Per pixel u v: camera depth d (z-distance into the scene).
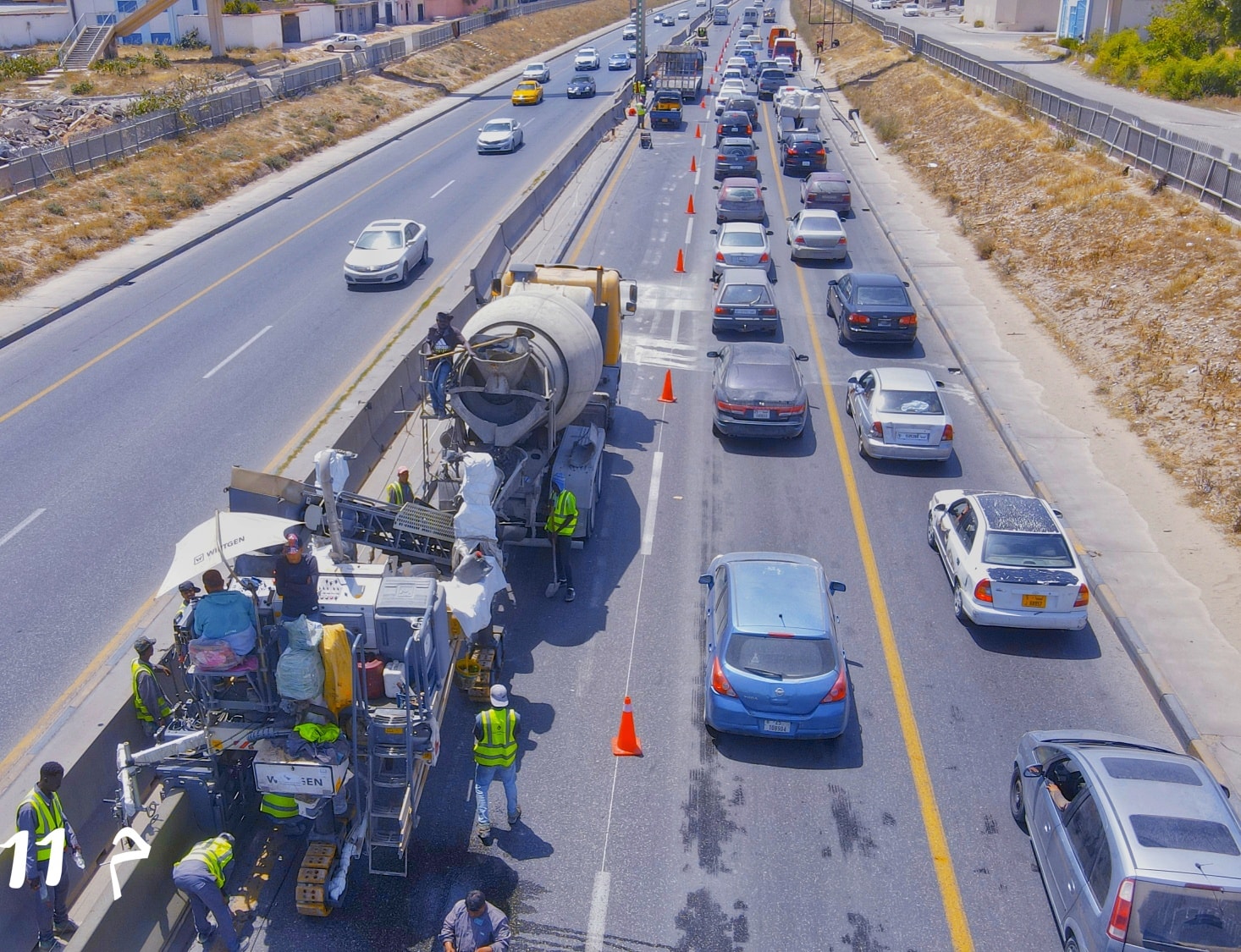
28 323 23.72
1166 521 15.84
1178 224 25.72
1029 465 17.61
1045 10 77.69
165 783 9.48
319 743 8.68
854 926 8.98
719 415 18.45
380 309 24.84
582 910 9.06
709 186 39.22
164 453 17.31
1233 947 7.55
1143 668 12.53
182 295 26.31
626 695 12.02
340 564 10.33
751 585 11.72
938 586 14.41
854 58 72.25
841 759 11.08
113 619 12.80
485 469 12.14
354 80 60.25
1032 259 28.23
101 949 7.71
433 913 8.98
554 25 105.44
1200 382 19.41
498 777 9.71
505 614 13.63
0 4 69.56
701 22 109.00
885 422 17.42
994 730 11.57
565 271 17.77
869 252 30.73
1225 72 43.25
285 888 9.25
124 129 38.56
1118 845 8.02
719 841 9.89
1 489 16.12
